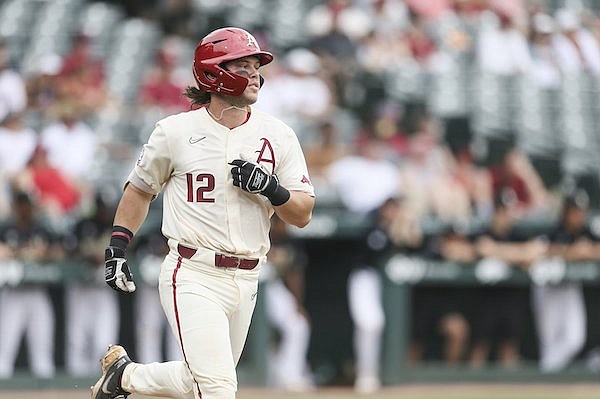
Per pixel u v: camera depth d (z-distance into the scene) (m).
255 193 19.02
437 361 46.00
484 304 46.22
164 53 54.03
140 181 19.66
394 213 44.28
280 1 61.12
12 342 41.50
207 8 59.91
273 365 43.94
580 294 46.84
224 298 19.36
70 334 41.94
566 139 56.28
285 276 43.31
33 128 48.06
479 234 46.12
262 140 19.58
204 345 18.97
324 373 47.25
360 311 43.94
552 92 58.66
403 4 60.19
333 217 44.56
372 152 47.47
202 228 19.28
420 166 48.84
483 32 60.25
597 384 46.56
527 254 46.00
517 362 46.66
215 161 19.27
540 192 50.12
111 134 49.75
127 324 42.81
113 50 57.31
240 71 19.16
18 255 41.38
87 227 41.84
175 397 20.12
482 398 40.56
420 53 58.28
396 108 52.84
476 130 55.25
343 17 58.16
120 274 19.62
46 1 59.72
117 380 20.59
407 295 44.72
